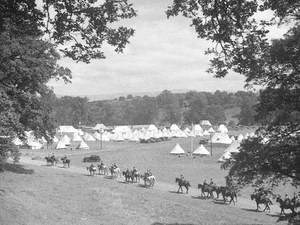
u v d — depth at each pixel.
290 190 50.22
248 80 19.44
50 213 37.50
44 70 43.03
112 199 45.66
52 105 55.12
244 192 51.47
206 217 38.34
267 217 38.53
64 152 103.44
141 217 38.50
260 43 13.46
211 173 67.38
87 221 36.28
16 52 36.62
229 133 153.38
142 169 72.62
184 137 150.50
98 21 12.62
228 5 12.19
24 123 51.41
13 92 42.12
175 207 42.59
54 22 12.66
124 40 13.02
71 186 51.56
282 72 19.55
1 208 34.88
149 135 140.62
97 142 138.75
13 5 12.64
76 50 13.12
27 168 64.62
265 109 20.58
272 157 20.19
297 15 16.72
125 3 12.72
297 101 19.91
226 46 13.34
